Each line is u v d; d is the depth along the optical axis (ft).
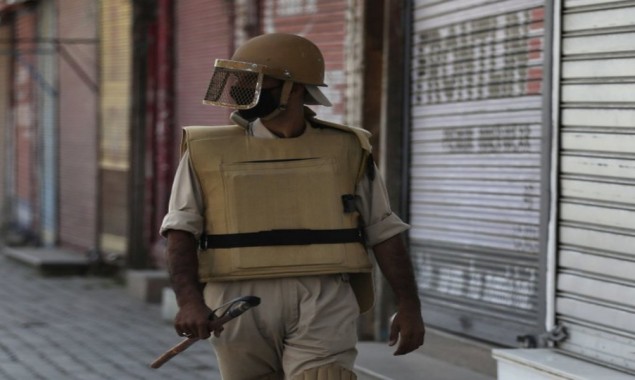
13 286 85.25
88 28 96.53
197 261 24.20
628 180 35.04
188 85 79.00
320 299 24.21
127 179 86.99
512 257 43.42
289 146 24.54
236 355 25.04
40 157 113.50
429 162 49.57
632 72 34.86
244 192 24.16
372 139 54.75
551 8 38.50
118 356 54.29
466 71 46.73
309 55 24.56
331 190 24.48
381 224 25.09
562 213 38.09
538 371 35.76
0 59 131.95
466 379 43.14
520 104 43.01
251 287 24.25
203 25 76.07
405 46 51.31
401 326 24.86
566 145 37.93
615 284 35.55
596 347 36.37
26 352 55.21
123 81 87.86
